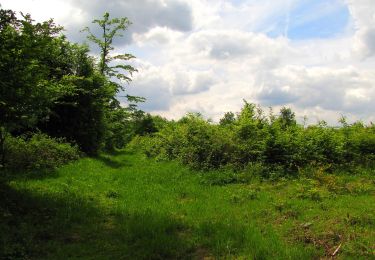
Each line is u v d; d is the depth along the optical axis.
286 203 11.95
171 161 21.39
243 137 18.14
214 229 9.72
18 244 8.32
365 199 12.45
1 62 10.96
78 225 10.17
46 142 19.12
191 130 20.05
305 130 18.53
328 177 14.61
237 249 8.59
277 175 15.74
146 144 29.78
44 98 12.36
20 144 17.28
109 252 8.55
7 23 11.60
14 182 13.41
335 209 11.31
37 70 12.12
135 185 15.46
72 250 8.52
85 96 23.75
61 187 13.82
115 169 19.44
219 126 19.73
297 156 16.61
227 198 13.15
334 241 8.95
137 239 9.20
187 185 15.38
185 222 10.50
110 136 30.25
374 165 17.30
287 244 8.82
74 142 23.42
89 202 12.38
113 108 36.44
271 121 18.56
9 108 11.52
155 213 11.23
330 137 17.66
